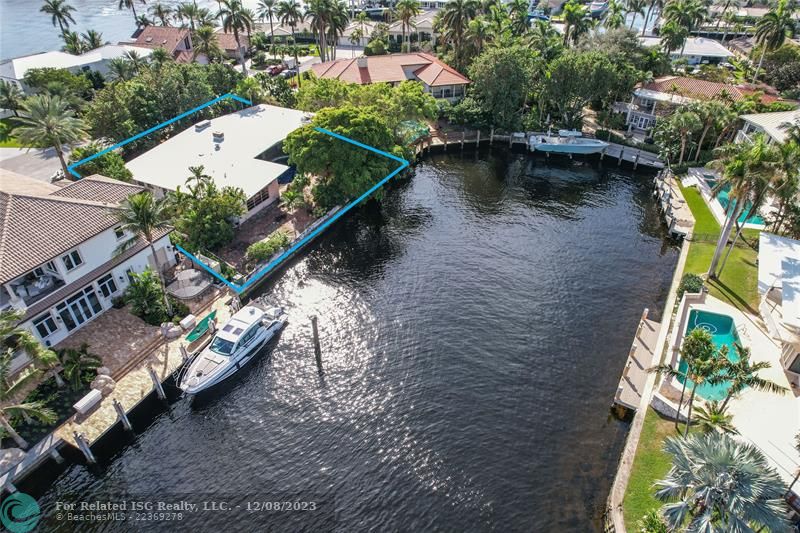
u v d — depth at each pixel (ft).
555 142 258.78
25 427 110.32
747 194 139.33
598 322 145.69
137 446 112.16
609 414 117.91
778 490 64.44
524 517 97.09
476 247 182.19
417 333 142.51
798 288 121.80
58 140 204.23
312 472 106.32
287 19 352.28
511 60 254.88
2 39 514.27
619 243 184.96
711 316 140.77
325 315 149.89
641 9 445.37
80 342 132.46
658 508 92.22
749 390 114.52
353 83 263.08
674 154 231.30
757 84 314.96
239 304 148.15
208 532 95.66
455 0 306.14
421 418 117.50
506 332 142.31
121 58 296.30
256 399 123.54
